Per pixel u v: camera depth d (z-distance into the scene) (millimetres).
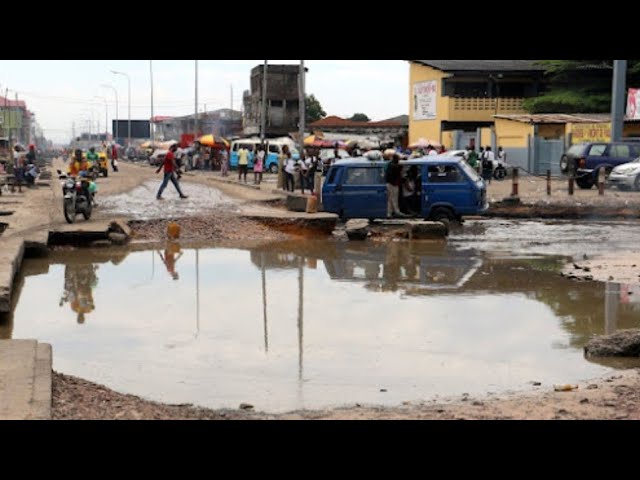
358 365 8328
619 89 35281
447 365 8336
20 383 6473
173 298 11844
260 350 8906
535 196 29125
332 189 21312
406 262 15531
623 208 25438
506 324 10133
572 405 6648
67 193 19312
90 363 8430
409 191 21359
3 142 70562
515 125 48688
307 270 14508
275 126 82125
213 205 25391
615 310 10945
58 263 15352
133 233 19297
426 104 60938
